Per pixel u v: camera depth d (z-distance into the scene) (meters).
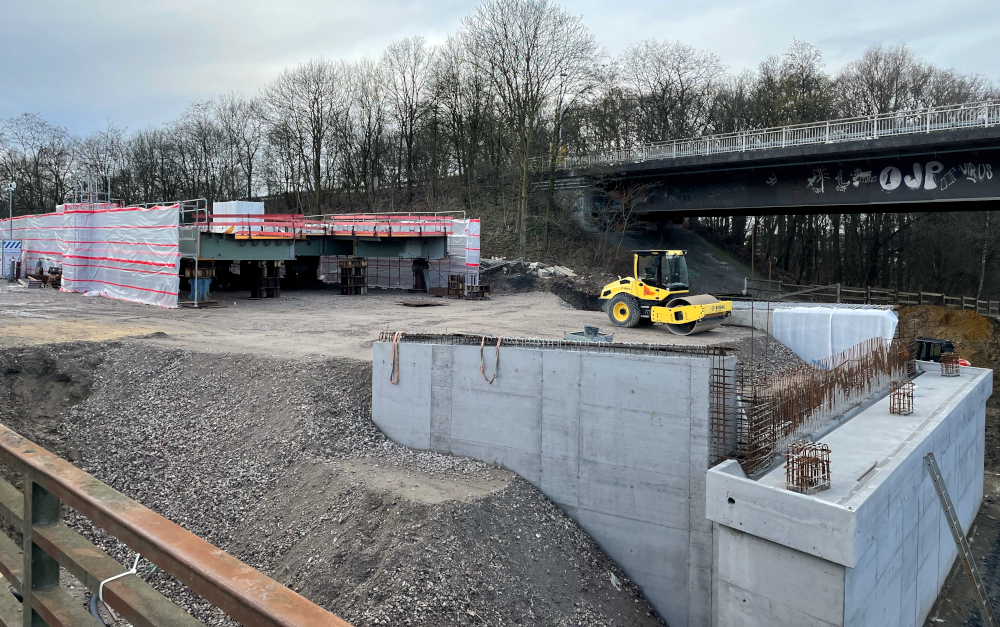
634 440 14.43
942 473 16.77
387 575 12.16
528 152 45.09
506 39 44.28
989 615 14.27
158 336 22.23
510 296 38.97
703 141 40.69
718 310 25.61
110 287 34.44
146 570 12.94
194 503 14.86
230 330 24.39
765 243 59.25
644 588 14.49
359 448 16.53
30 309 27.47
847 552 10.71
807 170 36.38
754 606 12.16
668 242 50.78
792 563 11.55
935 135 29.88
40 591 2.71
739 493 12.09
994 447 28.41
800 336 27.23
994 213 48.69
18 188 66.19
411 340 17.44
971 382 21.81
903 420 16.83
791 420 14.80
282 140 61.88
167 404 18.03
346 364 19.11
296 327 25.52
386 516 13.43
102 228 34.84
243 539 14.06
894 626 13.12
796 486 11.97
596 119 54.06
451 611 11.81
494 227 51.34
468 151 56.12
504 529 13.79
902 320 40.22
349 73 60.88
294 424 16.66
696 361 13.62
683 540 13.97
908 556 13.80
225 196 68.19
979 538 19.98
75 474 2.57
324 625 1.66
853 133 33.41
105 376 19.14
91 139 68.38
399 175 62.50
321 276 47.53
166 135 67.69
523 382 15.79
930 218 51.69
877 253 55.22
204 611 12.12
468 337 16.83
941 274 53.22
